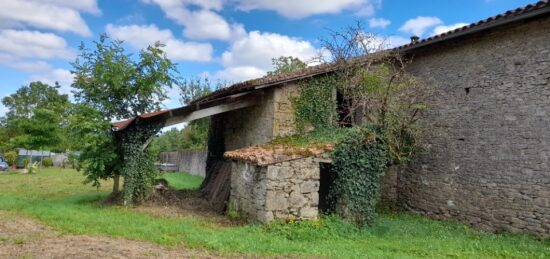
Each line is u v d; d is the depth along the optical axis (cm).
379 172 1022
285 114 1177
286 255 672
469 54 1096
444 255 759
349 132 1021
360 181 992
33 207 1012
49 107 2647
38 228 785
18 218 885
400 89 1155
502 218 979
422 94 1188
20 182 1794
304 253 694
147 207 1099
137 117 1062
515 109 970
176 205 1164
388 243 831
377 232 938
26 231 752
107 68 1439
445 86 1155
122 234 755
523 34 966
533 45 943
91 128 1123
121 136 1159
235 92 1243
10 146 3045
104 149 1145
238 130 1405
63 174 2352
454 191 1106
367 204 995
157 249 657
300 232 849
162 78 1495
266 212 892
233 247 700
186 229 815
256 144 1252
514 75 978
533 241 881
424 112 1205
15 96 5688
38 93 5697
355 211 980
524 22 959
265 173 907
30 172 2433
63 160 3275
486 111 1038
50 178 2042
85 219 872
